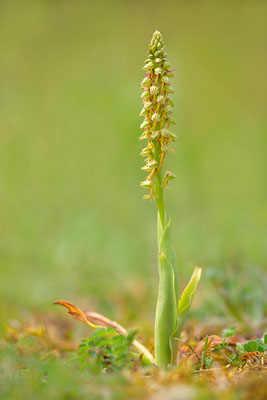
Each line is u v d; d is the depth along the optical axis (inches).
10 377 112.6
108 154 472.4
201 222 414.9
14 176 490.0
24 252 360.5
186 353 136.3
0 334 176.2
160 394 101.6
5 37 639.8
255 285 205.8
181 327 125.4
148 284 272.5
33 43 637.9
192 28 659.4
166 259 124.4
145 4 665.0
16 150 511.2
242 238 347.3
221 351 134.0
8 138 525.7
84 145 501.0
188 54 636.7
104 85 563.2
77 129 515.8
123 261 328.8
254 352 130.1
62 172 494.9
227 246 313.9
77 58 622.5
